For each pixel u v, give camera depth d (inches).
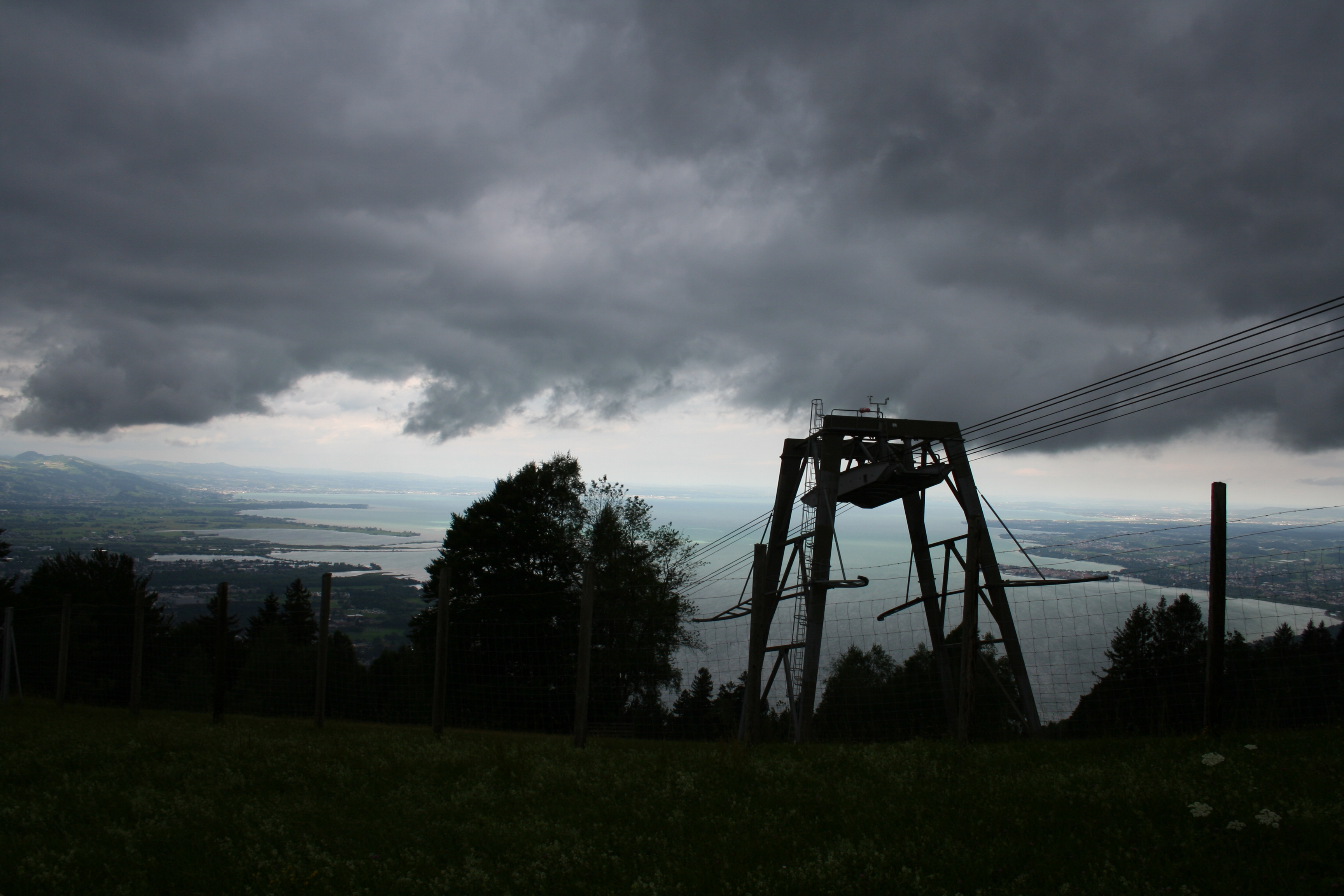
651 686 1302.9
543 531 1594.5
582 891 228.7
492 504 1615.4
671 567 1673.2
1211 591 403.9
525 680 1294.3
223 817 305.4
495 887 232.5
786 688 903.7
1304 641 474.9
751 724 454.9
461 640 1343.5
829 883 224.5
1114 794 289.4
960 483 896.3
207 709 1186.0
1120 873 222.7
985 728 792.9
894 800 304.2
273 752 441.1
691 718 1143.0
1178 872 219.9
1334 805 255.8
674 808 310.2
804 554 905.5
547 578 1563.7
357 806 322.0
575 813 307.4
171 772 384.8
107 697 1176.8
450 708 1244.5
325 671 609.3
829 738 774.5
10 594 2027.6
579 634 486.6
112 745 460.1
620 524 1720.0
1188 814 263.4
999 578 813.2
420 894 230.1
